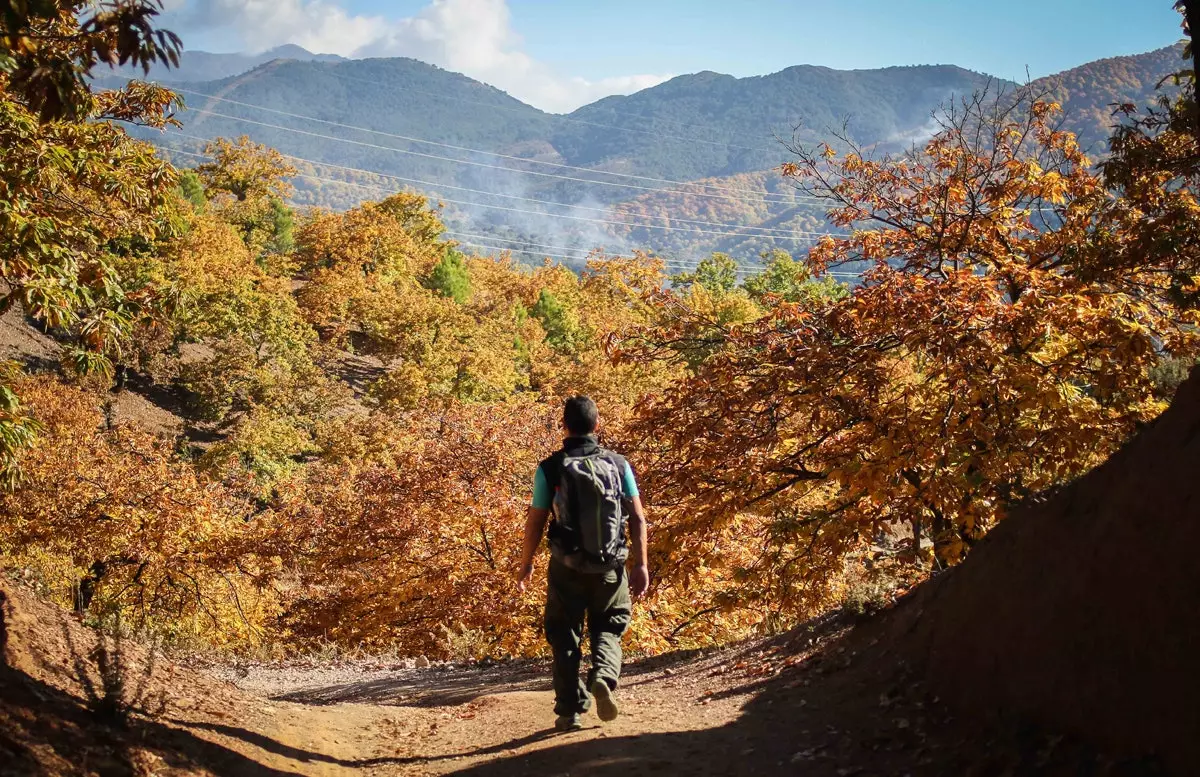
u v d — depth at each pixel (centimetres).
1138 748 319
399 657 1636
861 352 971
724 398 1027
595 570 475
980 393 863
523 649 1578
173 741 416
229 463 3434
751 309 5297
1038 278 941
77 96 405
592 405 498
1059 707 363
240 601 2362
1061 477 867
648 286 1124
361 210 10388
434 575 1794
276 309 6134
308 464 5378
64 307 873
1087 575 384
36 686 405
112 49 379
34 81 392
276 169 11044
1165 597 338
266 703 602
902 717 435
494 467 1925
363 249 9425
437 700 786
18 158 856
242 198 11038
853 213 1255
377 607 1855
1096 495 409
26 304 855
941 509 896
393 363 7869
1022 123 1159
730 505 1009
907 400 924
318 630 1922
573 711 502
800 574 963
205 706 517
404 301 7000
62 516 2134
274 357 5812
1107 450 862
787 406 1008
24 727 349
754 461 1027
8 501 2112
